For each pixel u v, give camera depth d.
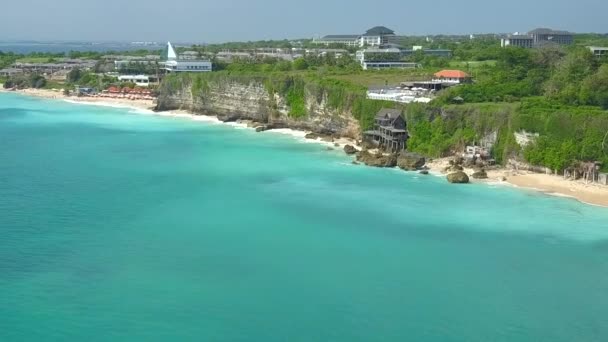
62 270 63.47
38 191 93.31
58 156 122.06
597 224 79.69
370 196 92.50
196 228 76.81
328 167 112.81
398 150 122.62
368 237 74.38
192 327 52.97
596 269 65.56
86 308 55.81
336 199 90.69
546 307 57.25
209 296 58.41
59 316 54.34
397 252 69.75
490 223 79.94
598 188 95.06
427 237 74.56
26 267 64.06
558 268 65.75
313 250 70.00
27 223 77.81
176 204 87.19
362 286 61.09
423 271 64.69
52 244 70.62
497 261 67.50
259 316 54.97
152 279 61.66
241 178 103.56
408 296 59.16
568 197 91.69
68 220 79.31
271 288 60.31
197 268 64.50
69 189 94.88
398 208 86.25
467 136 114.12
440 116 119.25
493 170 107.44
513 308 57.00
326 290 60.12
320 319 54.66
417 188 97.31
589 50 159.25
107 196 91.06
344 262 66.81
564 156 100.25
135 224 78.06
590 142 98.94
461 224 79.44
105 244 70.81
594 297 59.31
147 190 94.94
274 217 81.62
